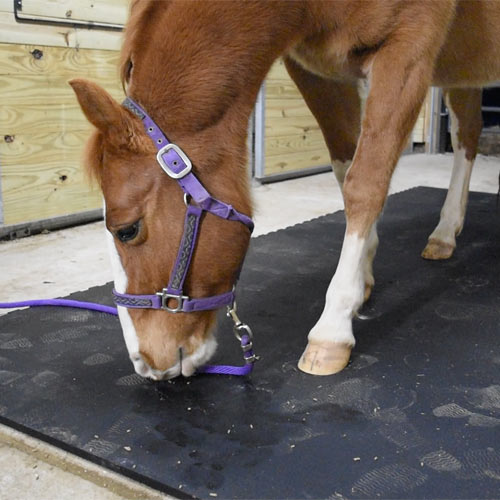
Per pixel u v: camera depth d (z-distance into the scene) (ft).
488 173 12.71
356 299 4.09
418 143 16.08
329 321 4.11
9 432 3.61
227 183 3.41
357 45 3.91
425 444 3.29
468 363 4.20
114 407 3.73
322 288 5.64
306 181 11.81
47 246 7.41
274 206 9.70
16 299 5.76
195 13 3.32
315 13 3.76
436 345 4.47
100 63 8.20
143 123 3.25
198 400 3.78
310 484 2.98
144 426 3.51
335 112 5.09
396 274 6.01
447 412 3.59
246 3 3.41
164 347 3.53
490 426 3.45
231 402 3.75
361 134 3.93
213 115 3.36
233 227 3.44
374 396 3.78
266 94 10.89
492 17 4.71
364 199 3.91
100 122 3.04
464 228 7.65
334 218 8.25
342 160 5.33
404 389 3.86
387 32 3.81
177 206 3.30
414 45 3.79
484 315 5.00
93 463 3.29
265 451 3.25
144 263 3.38
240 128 3.49
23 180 7.57
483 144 15.15
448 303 5.26
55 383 4.03
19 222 7.64
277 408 3.67
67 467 3.33
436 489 2.93
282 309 5.15
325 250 6.81
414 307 5.18
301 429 3.45
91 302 5.39
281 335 4.65
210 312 3.65
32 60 7.36
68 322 5.00
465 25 4.61
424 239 7.24
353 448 3.26
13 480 3.26
